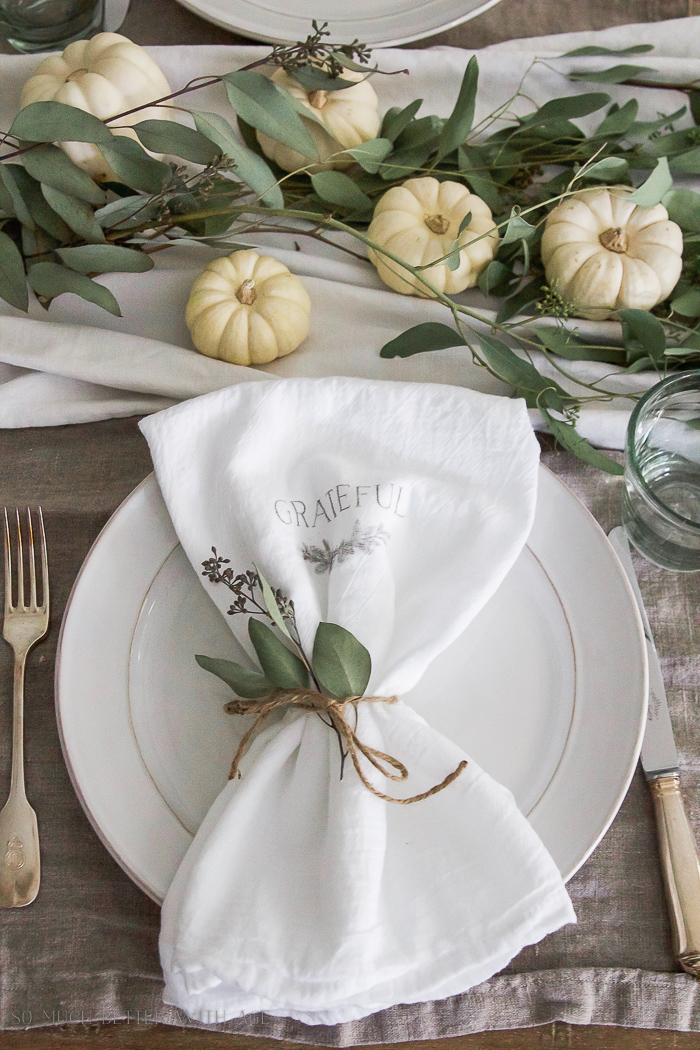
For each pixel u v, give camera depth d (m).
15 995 0.62
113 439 0.74
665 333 0.76
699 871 0.63
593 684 0.64
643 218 0.75
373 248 0.73
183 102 0.82
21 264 0.70
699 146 0.78
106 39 0.76
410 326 0.77
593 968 0.62
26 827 0.63
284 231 0.78
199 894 0.59
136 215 0.75
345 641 0.60
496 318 0.76
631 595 0.65
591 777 0.62
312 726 0.62
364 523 0.65
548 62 0.82
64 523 0.71
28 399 0.74
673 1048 0.62
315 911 0.58
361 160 0.76
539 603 0.67
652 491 0.68
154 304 0.78
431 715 0.65
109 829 0.61
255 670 0.65
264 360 0.75
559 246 0.74
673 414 0.70
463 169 0.78
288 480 0.67
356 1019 0.61
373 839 0.59
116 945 0.62
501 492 0.65
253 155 0.71
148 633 0.66
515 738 0.64
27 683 0.67
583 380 0.76
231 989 0.59
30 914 0.63
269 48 0.81
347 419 0.67
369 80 0.83
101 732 0.63
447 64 0.82
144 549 0.67
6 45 0.83
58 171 0.71
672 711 0.67
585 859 0.61
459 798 0.60
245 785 0.61
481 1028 0.61
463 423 0.66
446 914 0.59
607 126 0.78
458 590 0.64
